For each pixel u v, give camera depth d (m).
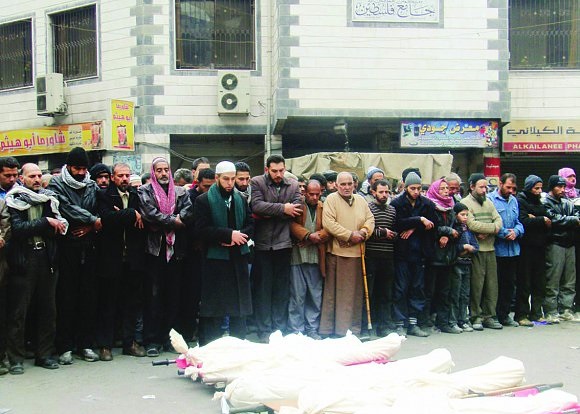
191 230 8.12
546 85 16.81
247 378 5.30
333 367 5.66
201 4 16.38
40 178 7.14
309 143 17.41
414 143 15.37
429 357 5.74
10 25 18.38
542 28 16.91
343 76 15.09
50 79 16.98
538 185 9.70
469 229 9.23
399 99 15.20
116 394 6.27
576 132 16.61
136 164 16.08
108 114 15.47
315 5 15.00
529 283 9.74
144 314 7.95
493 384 5.32
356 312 8.59
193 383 6.62
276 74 15.29
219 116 16.25
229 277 7.64
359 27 15.11
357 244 8.56
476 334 9.02
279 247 8.37
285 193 8.43
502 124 15.66
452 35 15.29
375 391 4.81
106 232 7.58
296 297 8.64
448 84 15.30
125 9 16.34
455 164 16.78
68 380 6.76
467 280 9.24
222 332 8.72
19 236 6.94
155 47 16.11
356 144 17.36
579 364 7.29
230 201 7.73
